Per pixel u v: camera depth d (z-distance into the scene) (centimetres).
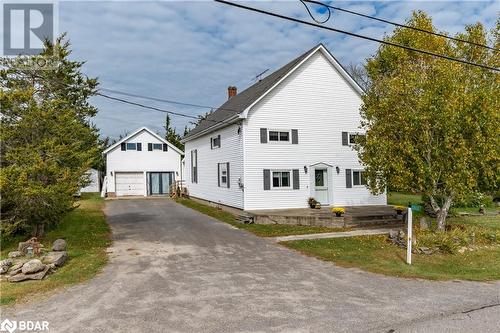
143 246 1244
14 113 1194
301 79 2091
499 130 1221
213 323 596
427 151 1306
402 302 705
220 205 2348
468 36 1981
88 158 1356
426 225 1503
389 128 1371
